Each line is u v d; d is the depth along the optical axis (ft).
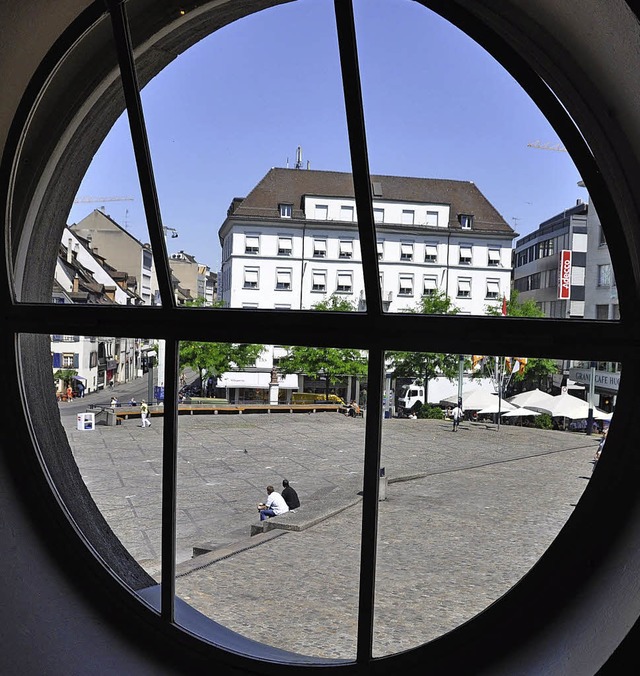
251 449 99.86
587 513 4.48
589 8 3.79
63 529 6.13
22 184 6.95
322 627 97.09
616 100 4.15
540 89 4.45
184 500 100.48
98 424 89.04
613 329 4.21
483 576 94.07
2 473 6.24
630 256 4.20
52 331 6.09
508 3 4.44
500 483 90.43
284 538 97.91
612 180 4.25
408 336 4.77
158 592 6.85
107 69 6.74
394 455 93.86
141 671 5.43
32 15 5.70
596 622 4.00
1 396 6.36
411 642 95.71
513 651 4.51
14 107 6.27
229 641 5.74
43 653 5.33
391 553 97.40
